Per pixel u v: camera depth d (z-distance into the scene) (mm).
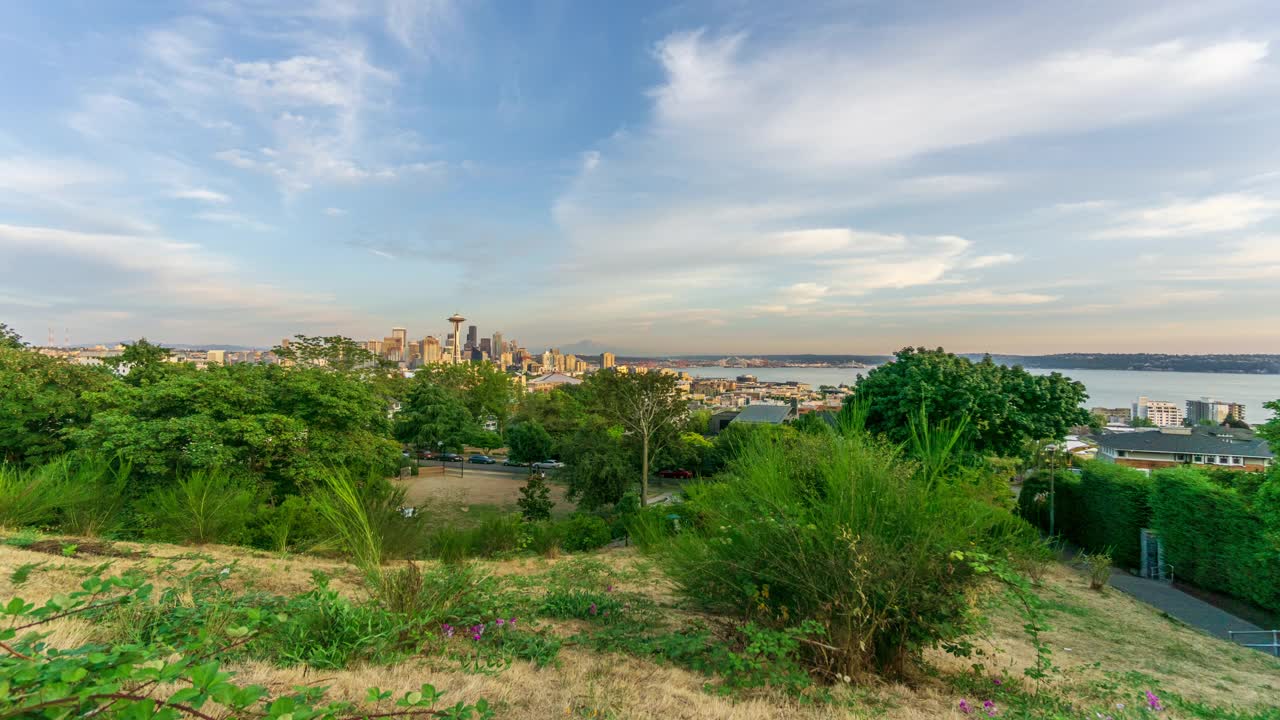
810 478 5648
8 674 1619
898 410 15898
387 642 4371
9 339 20672
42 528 9562
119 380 18984
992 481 10586
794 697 4324
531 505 26812
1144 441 45688
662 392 33562
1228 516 13289
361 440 19031
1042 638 7688
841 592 4812
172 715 1692
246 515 10336
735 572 5426
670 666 4871
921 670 5305
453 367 71688
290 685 3303
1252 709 5727
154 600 4906
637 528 11961
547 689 3953
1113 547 18531
